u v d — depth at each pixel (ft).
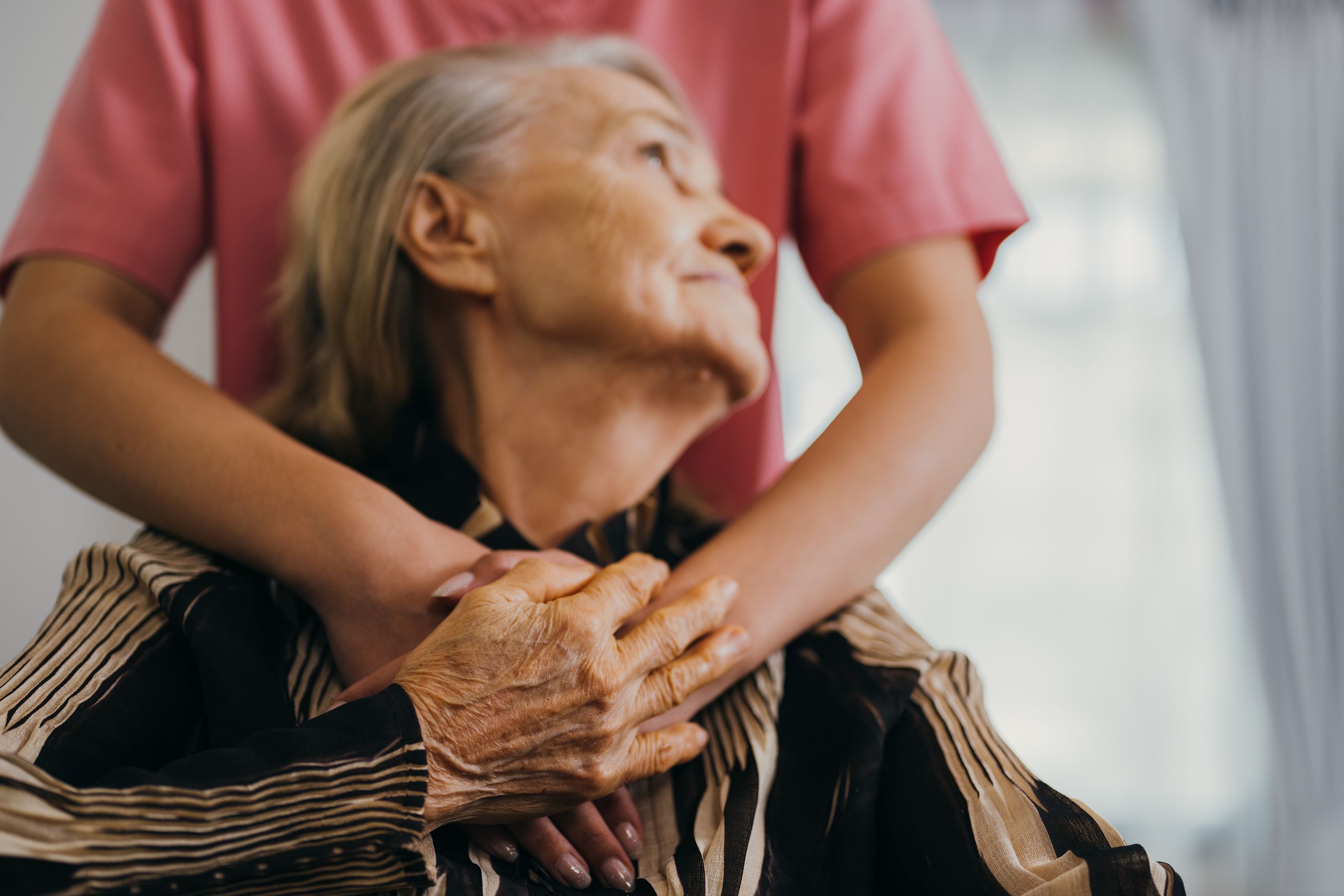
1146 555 7.46
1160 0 7.72
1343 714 7.19
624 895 1.62
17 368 2.22
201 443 2.00
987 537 7.59
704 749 1.87
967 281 2.60
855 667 1.96
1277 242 7.61
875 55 2.83
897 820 1.75
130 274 2.66
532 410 2.10
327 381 2.33
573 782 1.60
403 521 1.86
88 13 5.25
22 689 1.64
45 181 2.73
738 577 1.93
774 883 1.63
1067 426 7.64
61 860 1.24
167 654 1.78
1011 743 7.36
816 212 2.77
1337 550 7.36
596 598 1.66
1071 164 7.84
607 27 2.90
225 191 2.87
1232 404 7.38
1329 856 6.90
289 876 1.36
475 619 1.58
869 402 2.22
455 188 2.17
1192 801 7.21
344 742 1.45
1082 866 1.49
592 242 2.02
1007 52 7.94
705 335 2.01
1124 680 7.36
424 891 1.49
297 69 2.93
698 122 2.73
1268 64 7.72
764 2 2.89
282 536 1.87
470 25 2.93
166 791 1.34
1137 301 7.72
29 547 4.99
